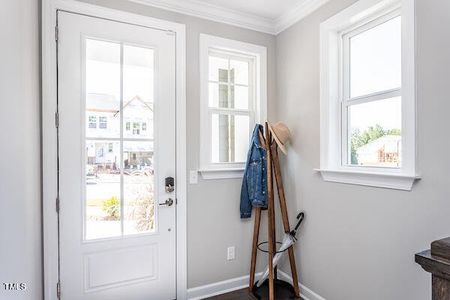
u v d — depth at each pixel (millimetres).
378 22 1766
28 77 1408
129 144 2018
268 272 2223
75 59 1847
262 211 2490
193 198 2219
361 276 1749
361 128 1912
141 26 2043
